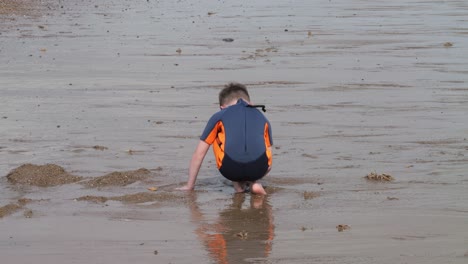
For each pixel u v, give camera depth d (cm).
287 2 3894
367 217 902
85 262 759
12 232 858
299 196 995
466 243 806
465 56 2195
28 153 1213
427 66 2033
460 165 1135
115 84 1781
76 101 1598
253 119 1028
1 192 1020
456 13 3306
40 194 1010
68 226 877
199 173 1118
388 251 783
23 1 3562
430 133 1333
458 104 1573
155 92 1692
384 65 2052
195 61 2111
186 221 896
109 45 2402
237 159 1004
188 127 1383
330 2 3862
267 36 2623
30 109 1523
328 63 2084
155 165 1152
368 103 1584
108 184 1053
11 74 1898
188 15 3319
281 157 1186
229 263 753
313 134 1333
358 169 1120
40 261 765
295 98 1636
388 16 3238
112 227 874
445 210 927
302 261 756
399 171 1105
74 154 1209
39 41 2469
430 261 752
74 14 3288
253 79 1853
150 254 781
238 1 3975
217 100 1609
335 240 820
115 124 1404
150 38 2569
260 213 925
